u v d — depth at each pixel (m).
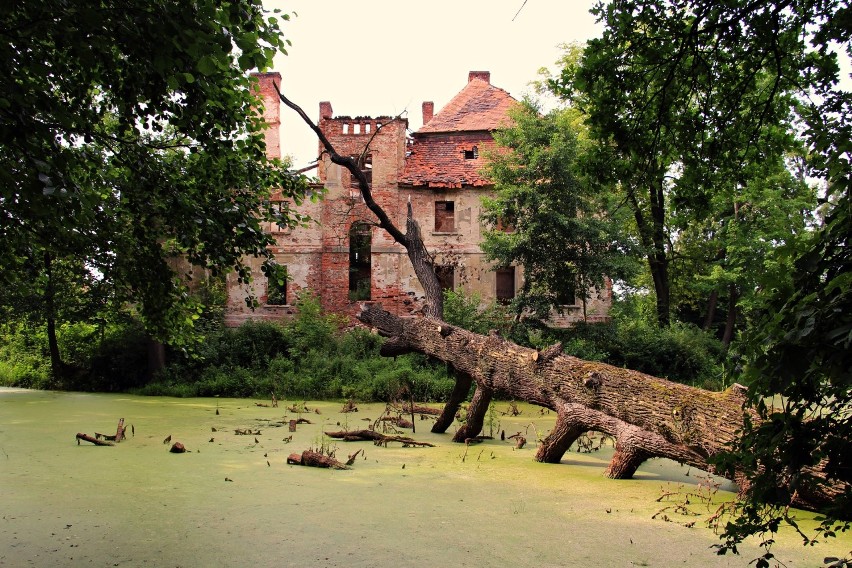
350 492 6.57
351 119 24.61
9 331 22.61
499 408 15.45
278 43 4.44
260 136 6.26
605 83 5.34
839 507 2.54
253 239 6.62
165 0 3.57
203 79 4.51
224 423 11.88
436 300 11.22
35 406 14.66
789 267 2.51
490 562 4.59
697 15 4.84
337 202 24.41
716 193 5.88
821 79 4.78
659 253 23.98
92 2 3.72
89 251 6.47
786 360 2.29
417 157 25.84
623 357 20.83
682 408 6.31
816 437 2.45
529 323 20.33
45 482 6.89
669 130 5.55
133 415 12.98
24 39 4.07
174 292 7.12
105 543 4.93
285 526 5.38
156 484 6.85
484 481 7.17
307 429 11.23
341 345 20.75
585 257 19.70
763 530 2.72
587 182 5.86
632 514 5.84
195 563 4.53
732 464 2.69
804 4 4.65
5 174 3.89
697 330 23.41
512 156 20.25
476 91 27.95
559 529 5.37
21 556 4.63
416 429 11.68
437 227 25.53
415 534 5.20
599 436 11.05
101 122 6.09
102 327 20.30
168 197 6.31
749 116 5.48
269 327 20.89
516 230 20.28
